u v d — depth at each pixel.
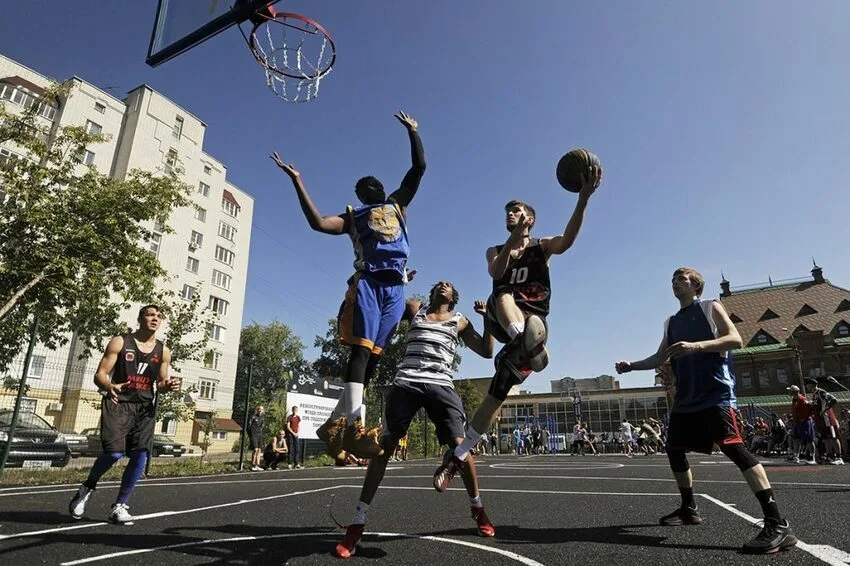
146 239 12.62
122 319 32.94
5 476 9.08
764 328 51.72
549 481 7.86
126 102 39.66
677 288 3.99
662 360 4.18
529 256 3.51
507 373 3.04
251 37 5.20
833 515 3.97
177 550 3.13
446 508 4.89
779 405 46.16
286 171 3.09
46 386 14.44
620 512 4.42
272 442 14.00
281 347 62.44
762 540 2.90
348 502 5.48
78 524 4.10
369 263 3.24
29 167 11.05
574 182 3.24
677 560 2.73
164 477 9.93
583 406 59.94
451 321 3.86
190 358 14.62
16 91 32.41
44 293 11.02
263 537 3.54
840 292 51.44
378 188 3.50
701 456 19.00
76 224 11.09
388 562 2.81
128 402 4.42
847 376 45.75
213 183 45.34
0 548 3.21
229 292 46.34
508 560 2.77
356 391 3.02
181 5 5.61
